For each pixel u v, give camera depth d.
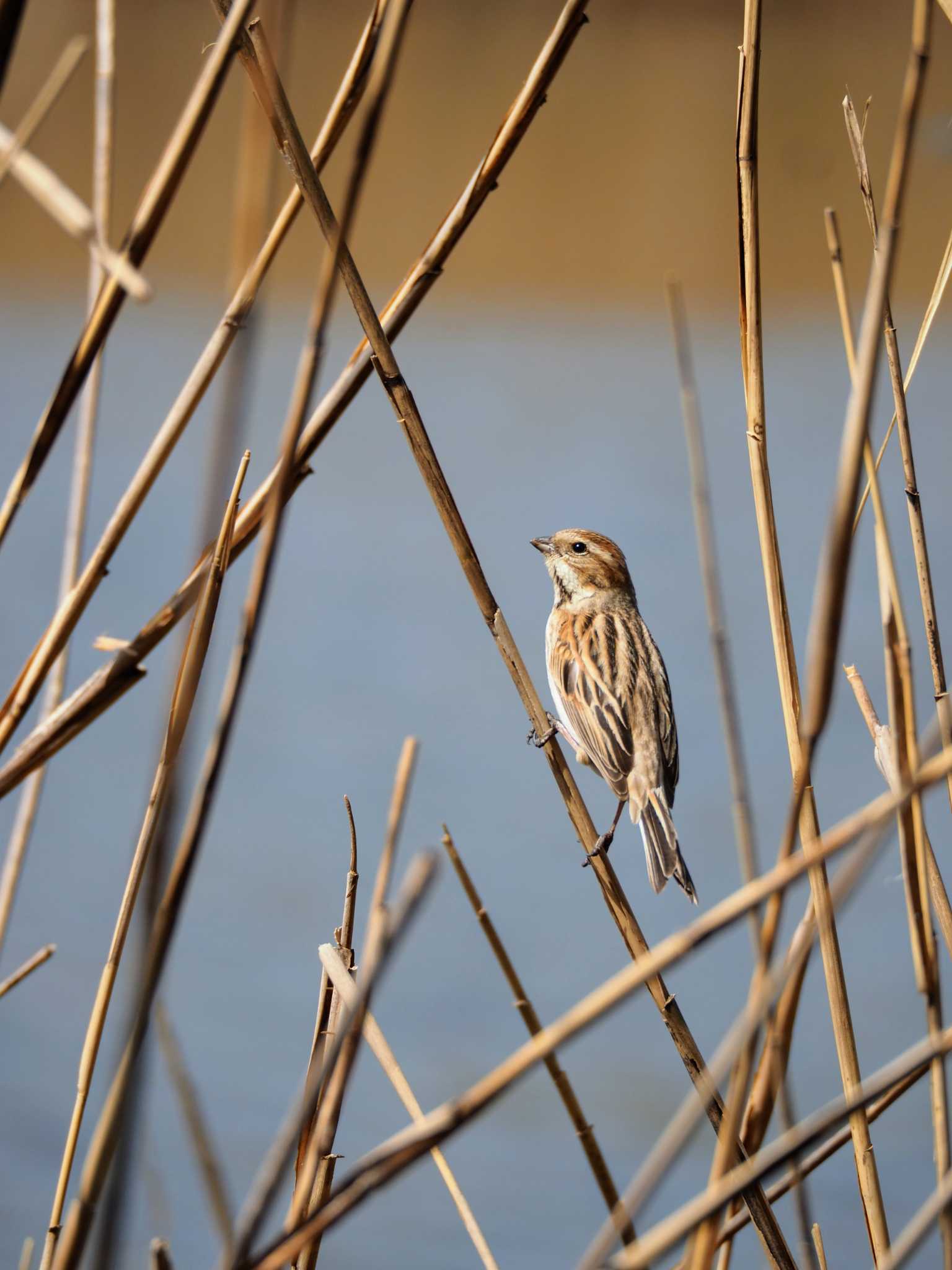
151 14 46.06
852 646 23.44
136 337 41.47
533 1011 6.28
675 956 4.06
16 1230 11.34
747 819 5.13
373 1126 13.64
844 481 4.15
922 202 38.59
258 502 6.21
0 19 4.34
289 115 5.89
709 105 49.84
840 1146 6.48
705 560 5.31
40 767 6.36
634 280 43.28
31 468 5.11
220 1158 12.49
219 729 4.18
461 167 46.25
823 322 41.94
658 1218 12.59
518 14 60.69
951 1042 4.45
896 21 50.31
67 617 5.49
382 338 6.34
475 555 6.96
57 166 39.81
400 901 4.05
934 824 16.55
